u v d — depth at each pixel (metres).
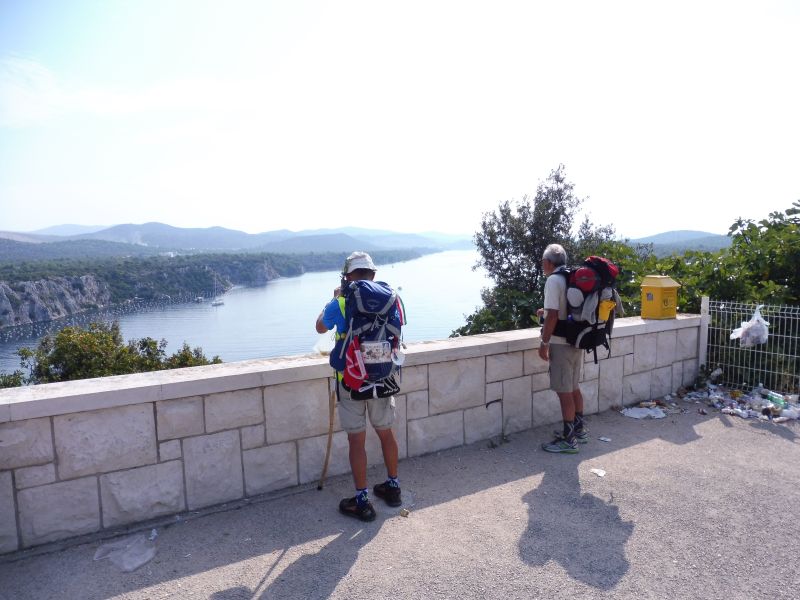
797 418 4.82
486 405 4.46
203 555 2.76
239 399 3.33
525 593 2.41
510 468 3.90
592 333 4.00
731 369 5.85
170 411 3.12
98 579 2.55
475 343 4.38
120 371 23.20
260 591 2.44
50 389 2.94
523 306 11.09
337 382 3.17
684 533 2.94
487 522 3.09
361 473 3.14
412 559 2.70
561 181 17.28
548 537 2.91
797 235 6.20
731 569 2.59
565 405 4.18
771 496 3.37
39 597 2.41
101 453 2.95
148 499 3.09
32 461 2.78
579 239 17.00
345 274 3.33
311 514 3.21
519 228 16.73
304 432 3.59
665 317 5.70
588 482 3.63
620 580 2.50
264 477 3.46
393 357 3.13
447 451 4.23
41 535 2.83
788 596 2.37
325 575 2.56
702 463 3.93
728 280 6.55
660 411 5.21
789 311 5.34
